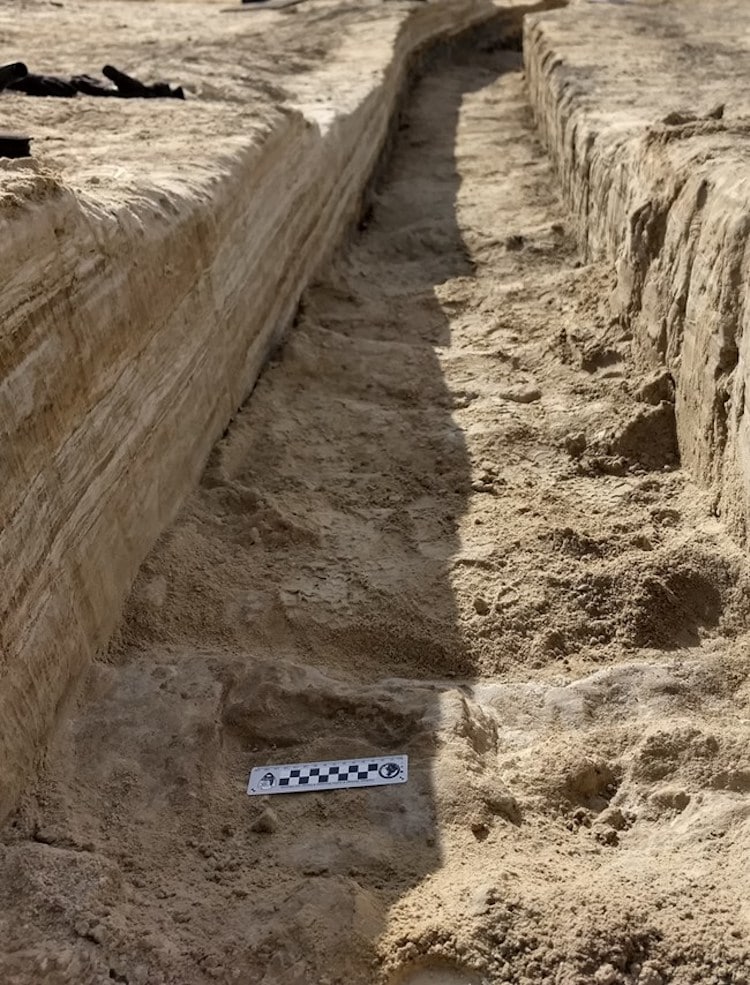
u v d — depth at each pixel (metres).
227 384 4.23
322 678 2.97
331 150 6.27
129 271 3.09
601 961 2.04
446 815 2.47
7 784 2.39
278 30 10.73
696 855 2.35
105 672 2.91
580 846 2.45
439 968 2.06
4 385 2.36
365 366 4.94
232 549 3.56
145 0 13.29
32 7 11.07
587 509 3.76
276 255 5.01
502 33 14.80
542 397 4.57
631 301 4.57
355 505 3.92
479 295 5.69
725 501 3.47
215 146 4.50
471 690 3.01
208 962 2.07
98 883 2.23
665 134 4.49
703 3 11.01
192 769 2.62
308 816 2.51
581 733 2.81
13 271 2.39
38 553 2.54
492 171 8.19
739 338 3.38
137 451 3.21
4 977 2.02
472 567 3.46
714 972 2.01
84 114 5.18
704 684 2.97
